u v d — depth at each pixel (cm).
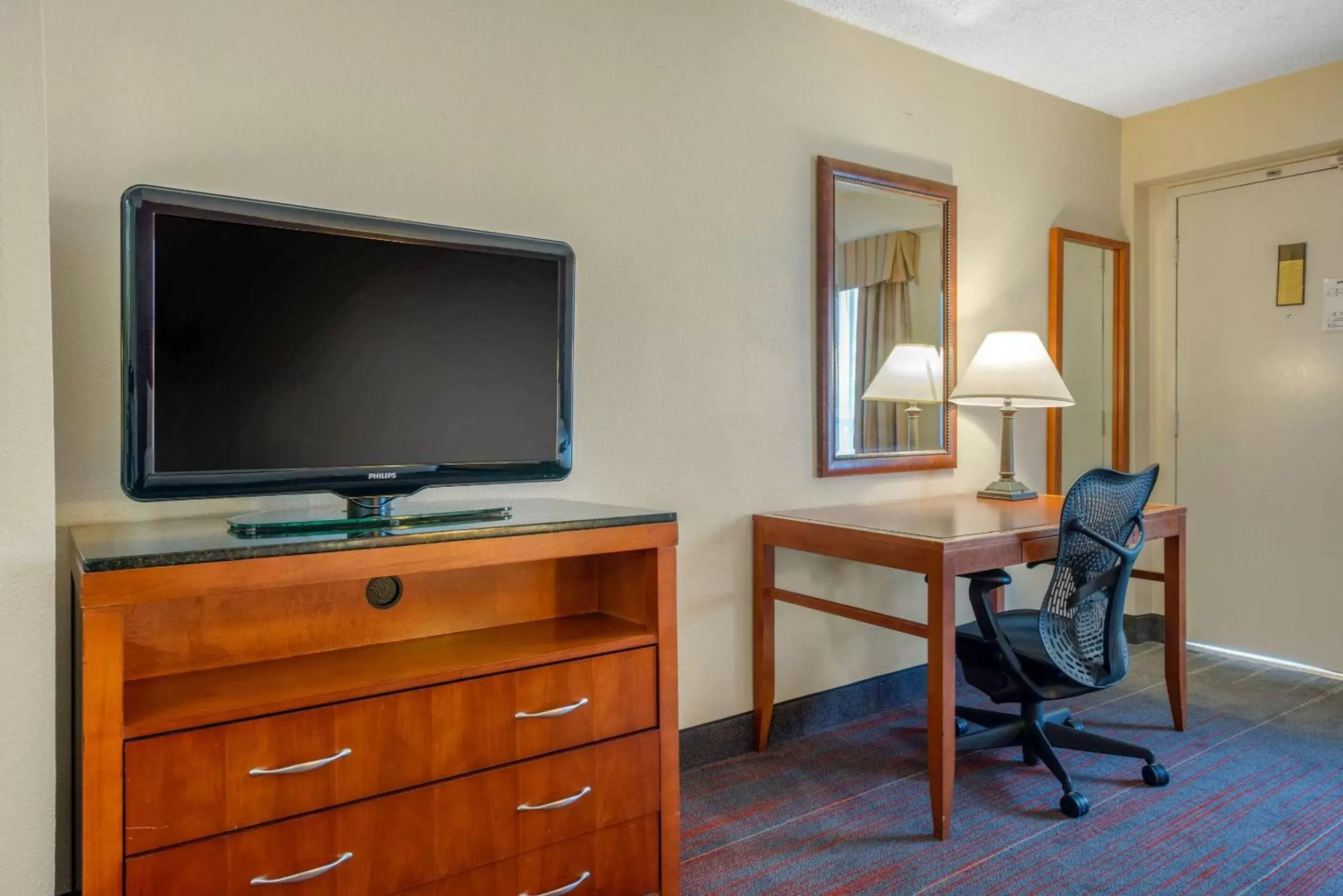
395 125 184
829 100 261
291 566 123
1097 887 172
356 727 129
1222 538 346
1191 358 354
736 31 240
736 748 242
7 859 117
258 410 137
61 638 149
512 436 166
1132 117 356
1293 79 309
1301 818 201
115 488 155
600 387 215
